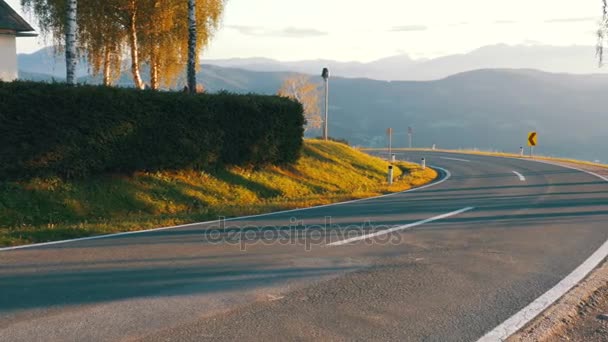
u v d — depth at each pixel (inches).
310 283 270.1
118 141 621.9
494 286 270.2
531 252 350.6
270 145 842.8
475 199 663.8
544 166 1311.5
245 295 248.7
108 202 594.2
